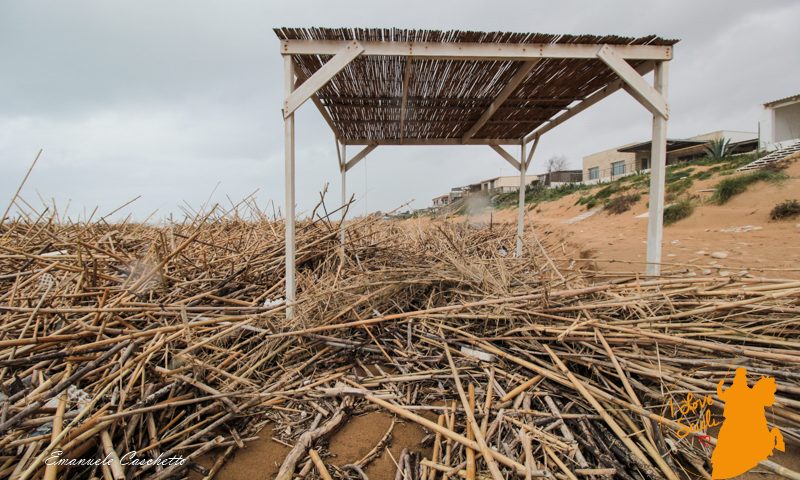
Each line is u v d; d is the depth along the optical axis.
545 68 3.91
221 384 2.36
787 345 2.21
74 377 1.84
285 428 2.19
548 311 2.76
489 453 1.73
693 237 7.96
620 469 1.74
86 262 2.99
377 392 2.44
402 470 1.85
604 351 2.35
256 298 3.54
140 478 1.75
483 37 3.23
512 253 6.37
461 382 2.55
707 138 32.12
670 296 2.79
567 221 17.27
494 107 4.85
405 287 3.73
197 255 4.09
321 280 3.69
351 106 5.07
